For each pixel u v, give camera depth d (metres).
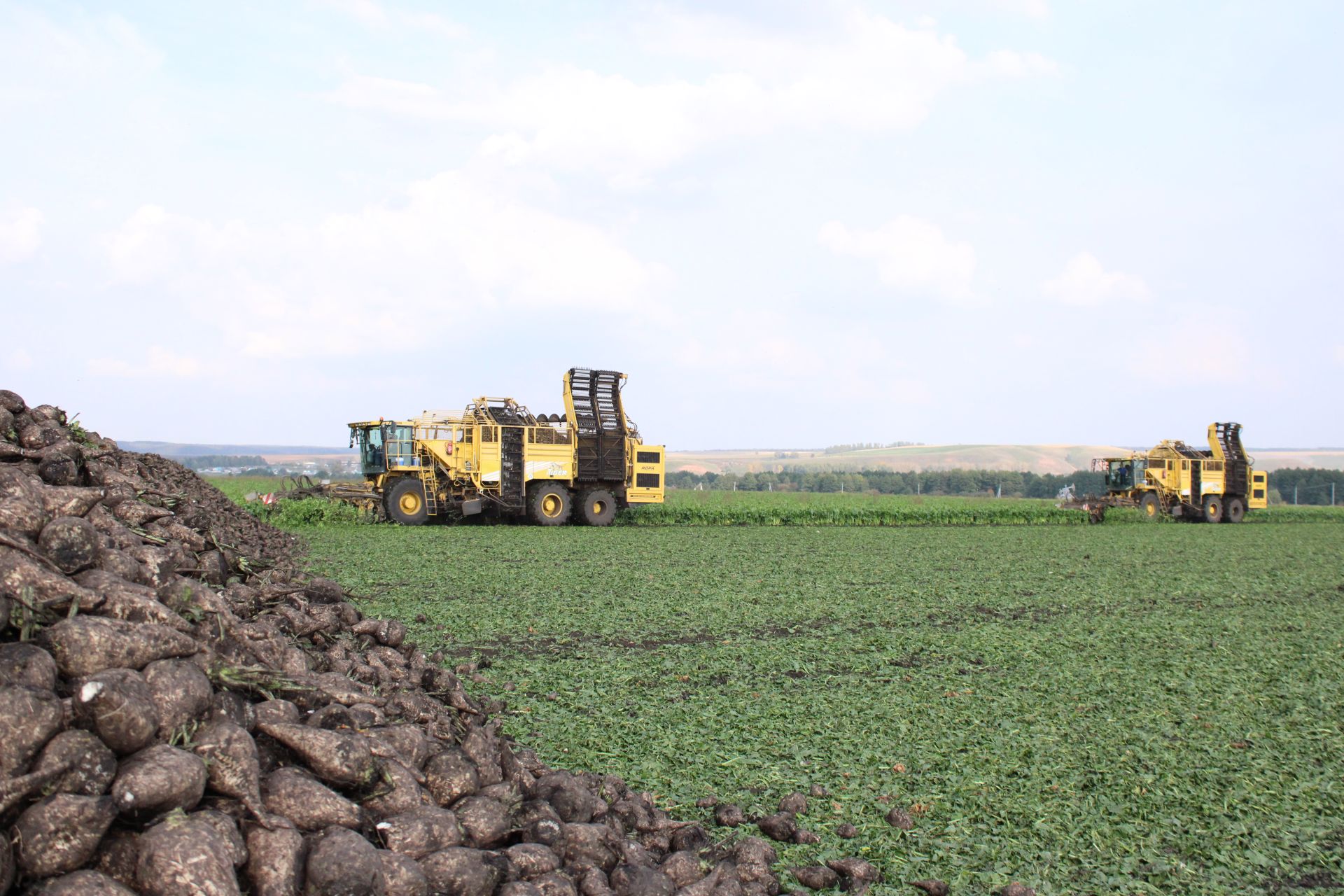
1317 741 5.99
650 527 25.77
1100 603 12.05
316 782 3.28
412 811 3.48
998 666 8.10
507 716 6.23
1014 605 11.71
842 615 10.61
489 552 16.67
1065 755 5.63
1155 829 4.55
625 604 10.99
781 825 4.34
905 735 5.96
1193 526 32.62
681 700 6.76
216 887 2.66
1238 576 15.34
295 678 3.92
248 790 3.06
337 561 14.67
